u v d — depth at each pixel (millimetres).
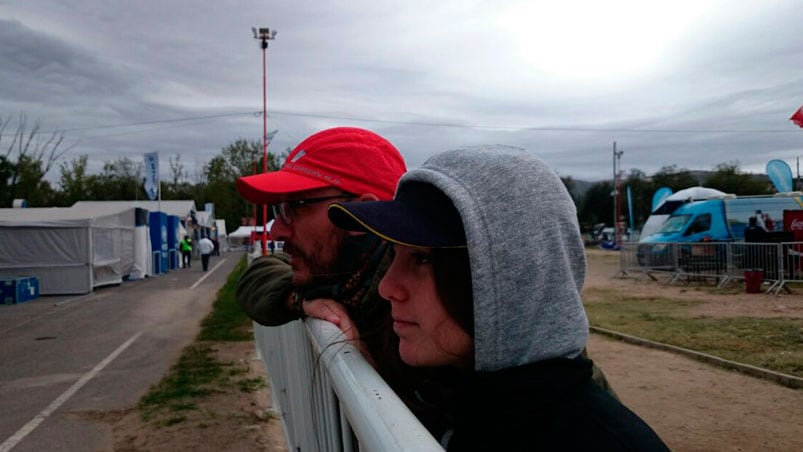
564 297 929
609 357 8148
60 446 5043
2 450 4980
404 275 1034
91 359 8656
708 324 10422
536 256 905
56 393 6766
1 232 18406
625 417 855
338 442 1465
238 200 87812
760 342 8625
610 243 54688
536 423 880
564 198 985
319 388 1724
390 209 977
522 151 999
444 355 1006
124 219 23812
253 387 6781
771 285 15680
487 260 883
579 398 884
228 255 54000
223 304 15039
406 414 857
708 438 4938
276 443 5023
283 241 1881
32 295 17547
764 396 6094
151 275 26656
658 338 9242
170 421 5562
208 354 8797
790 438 4887
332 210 1025
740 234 20344
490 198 906
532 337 908
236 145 87438
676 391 6371
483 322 888
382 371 1323
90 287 19031
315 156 1794
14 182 59625
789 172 20547
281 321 2055
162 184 91000
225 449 4871
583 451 817
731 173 57719
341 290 1613
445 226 945
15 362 8531
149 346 9617
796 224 16375
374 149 1836
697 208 20797
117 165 84500
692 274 18125
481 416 937
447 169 961
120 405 6223
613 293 16203
